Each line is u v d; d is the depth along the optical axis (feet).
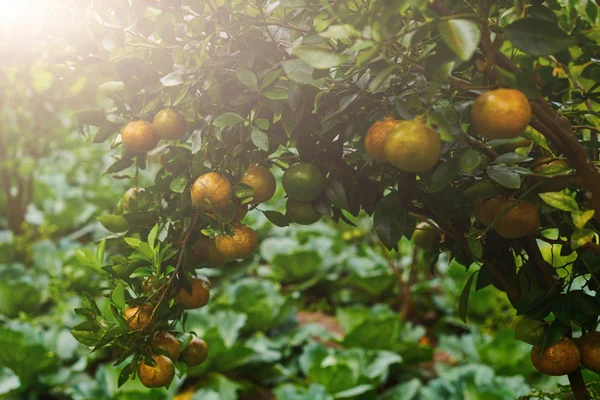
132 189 4.96
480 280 4.74
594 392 5.03
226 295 13.56
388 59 3.56
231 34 4.25
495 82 3.79
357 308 12.35
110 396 9.41
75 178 22.15
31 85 12.66
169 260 4.55
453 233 4.53
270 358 11.13
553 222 4.64
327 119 4.10
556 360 4.27
